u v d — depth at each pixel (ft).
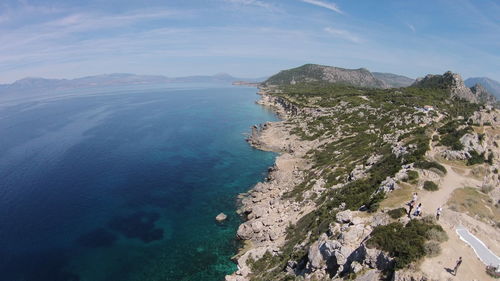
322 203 226.17
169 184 348.79
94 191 328.29
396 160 213.87
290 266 162.20
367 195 181.68
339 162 310.45
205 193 326.44
